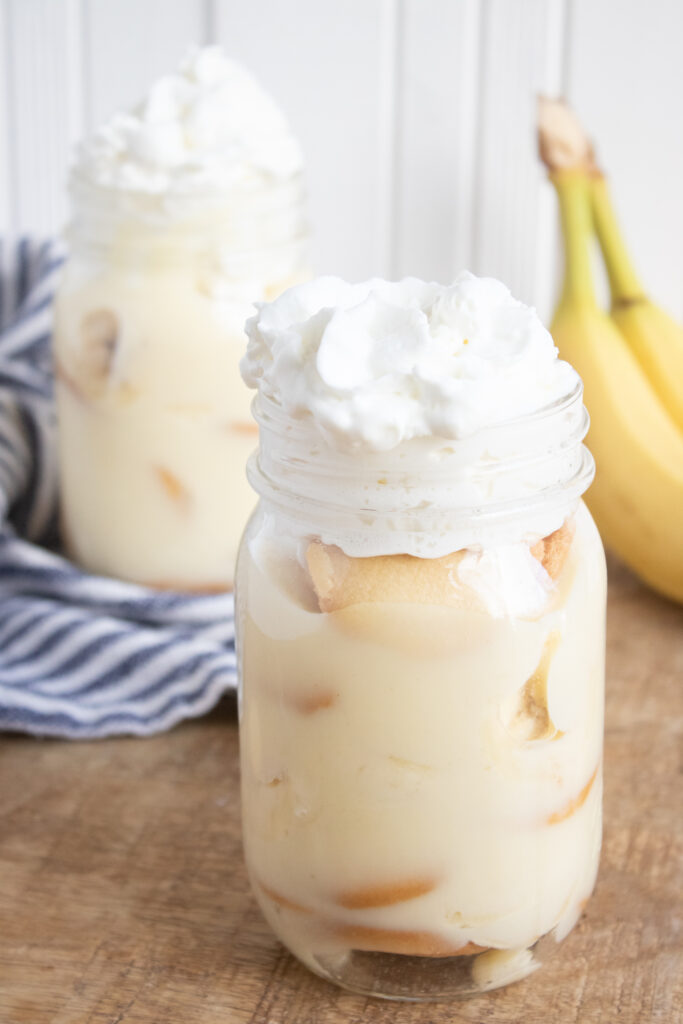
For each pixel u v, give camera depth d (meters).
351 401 0.51
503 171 0.94
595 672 0.55
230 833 0.62
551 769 0.54
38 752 0.66
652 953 0.57
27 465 0.75
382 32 0.92
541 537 0.54
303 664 0.54
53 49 0.96
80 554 0.72
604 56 0.90
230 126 0.69
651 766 0.64
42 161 0.99
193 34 0.94
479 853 0.54
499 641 0.53
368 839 0.54
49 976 0.57
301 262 0.71
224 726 0.67
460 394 0.51
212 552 0.70
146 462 0.69
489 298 0.53
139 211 0.68
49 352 0.79
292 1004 0.56
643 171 0.93
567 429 0.53
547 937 0.56
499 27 0.90
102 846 0.62
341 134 0.95
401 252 0.98
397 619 0.53
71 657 0.68
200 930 0.58
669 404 0.76
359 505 0.52
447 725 0.53
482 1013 0.56
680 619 0.73
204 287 0.68
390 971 0.56
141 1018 0.56
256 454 0.56
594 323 0.75
